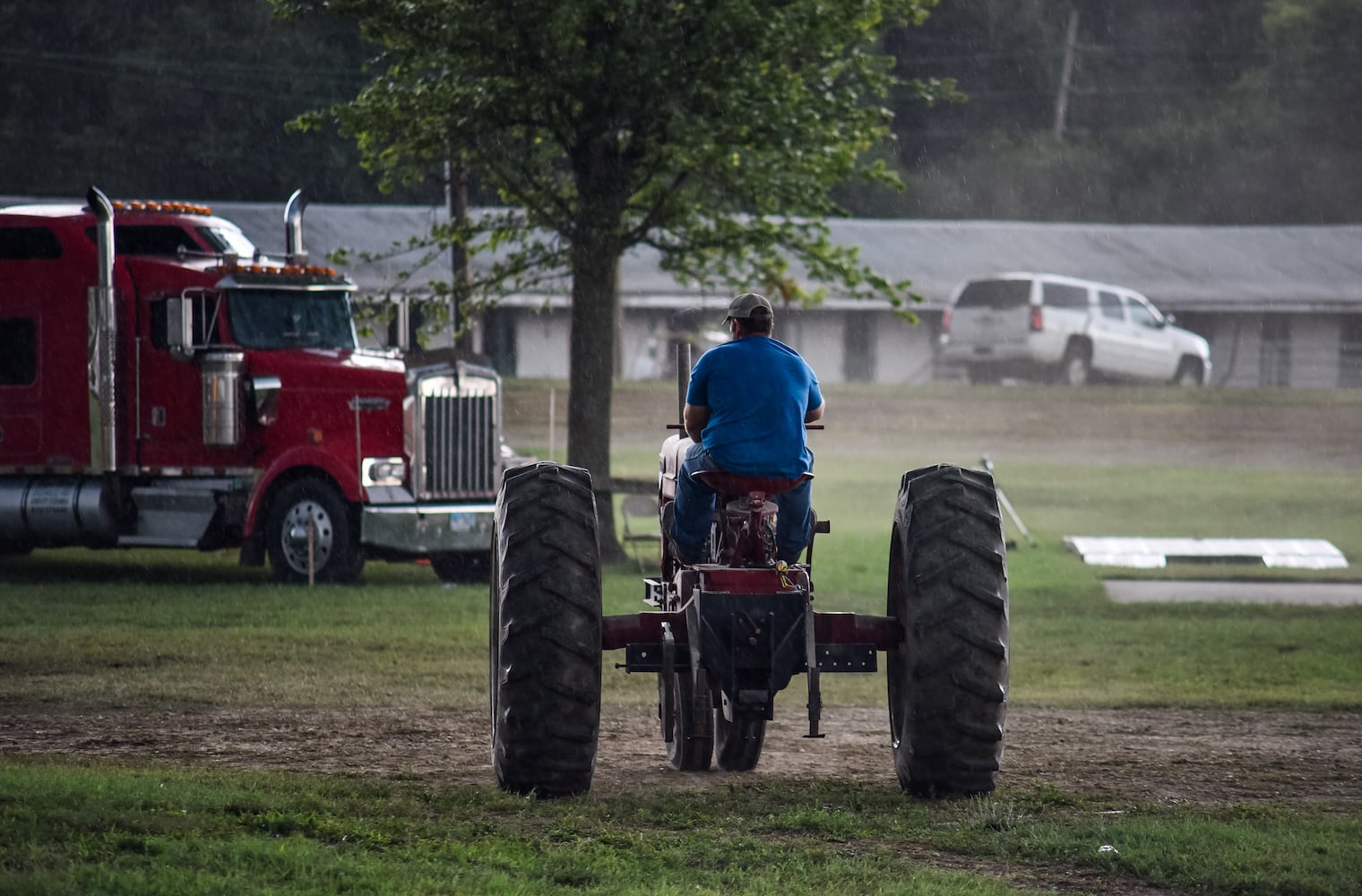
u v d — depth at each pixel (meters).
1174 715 41.09
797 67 83.12
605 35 78.38
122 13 193.25
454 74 81.19
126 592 64.06
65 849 22.00
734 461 27.52
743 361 28.05
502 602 26.42
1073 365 156.25
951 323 159.25
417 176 87.50
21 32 190.88
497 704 27.19
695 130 76.69
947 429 138.25
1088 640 56.62
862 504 105.50
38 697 39.81
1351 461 130.25
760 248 84.88
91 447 70.50
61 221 71.56
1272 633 58.44
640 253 172.38
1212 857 23.38
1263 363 183.50
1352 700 43.59
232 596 63.53
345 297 73.62
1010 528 93.38
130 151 189.00
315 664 46.91
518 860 22.36
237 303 70.69
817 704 25.75
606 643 26.91
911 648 26.83
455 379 71.56
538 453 120.56
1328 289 179.12
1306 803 28.52
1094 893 21.89
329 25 194.25
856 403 145.88
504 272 87.31
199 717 37.34
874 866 22.70
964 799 27.45
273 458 70.31
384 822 24.62
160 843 22.31
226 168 190.12
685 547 28.91
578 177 81.44
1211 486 114.94
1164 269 180.62
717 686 27.62
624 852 23.31
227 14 194.50
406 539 69.81
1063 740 36.50
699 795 28.08
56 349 71.69
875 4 80.38
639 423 139.25
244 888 20.33
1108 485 114.38
